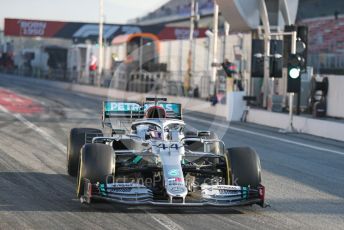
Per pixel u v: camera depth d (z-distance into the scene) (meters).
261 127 29.64
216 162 12.27
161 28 76.38
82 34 77.25
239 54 41.44
